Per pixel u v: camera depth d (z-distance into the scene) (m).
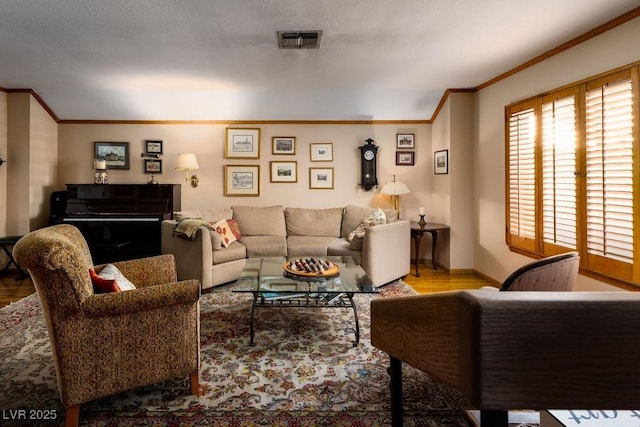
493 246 4.11
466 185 4.51
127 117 5.07
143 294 1.71
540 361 0.50
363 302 3.48
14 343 2.54
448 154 4.55
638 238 2.38
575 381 0.49
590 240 2.76
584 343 0.49
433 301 0.64
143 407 1.82
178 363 1.85
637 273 2.39
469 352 0.52
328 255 4.27
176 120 5.16
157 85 4.22
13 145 4.42
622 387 0.49
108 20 2.56
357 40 2.93
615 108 2.52
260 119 5.20
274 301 3.09
